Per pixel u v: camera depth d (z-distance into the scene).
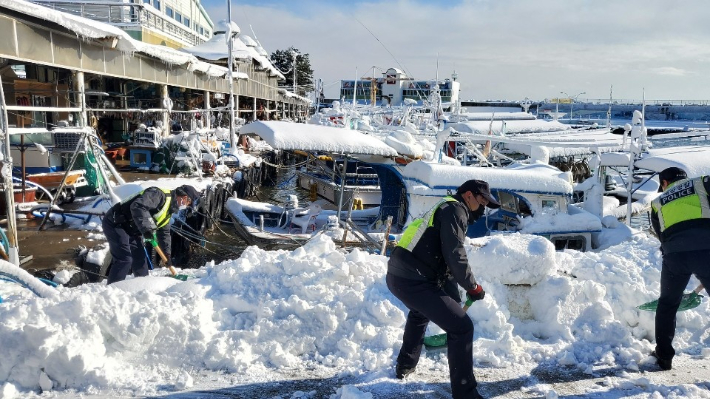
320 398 3.32
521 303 4.46
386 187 12.27
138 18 27.52
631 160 10.66
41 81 17.78
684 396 3.32
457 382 3.21
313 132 10.21
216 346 3.68
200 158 17.56
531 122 27.48
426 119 26.50
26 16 11.72
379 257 5.04
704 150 11.51
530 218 9.94
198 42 42.03
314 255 4.80
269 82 42.25
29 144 13.09
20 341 3.38
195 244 12.97
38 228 9.85
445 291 3.41
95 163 10.86
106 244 8.82
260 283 4.39
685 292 4.86
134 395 3.29
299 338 3.89
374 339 3.91
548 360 3.89
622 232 9.89
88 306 3.63
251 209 12.78
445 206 3.20
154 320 3.70
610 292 4.48
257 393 3.37
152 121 22.50
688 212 3.56
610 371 3.75
